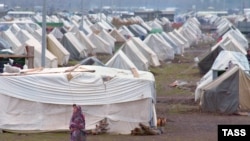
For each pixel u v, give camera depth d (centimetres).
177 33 10538
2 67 4312
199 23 16962
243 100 4044
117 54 5538
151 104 3212
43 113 3172
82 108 3162
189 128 3438
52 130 3159
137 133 3167
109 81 3186
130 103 3192
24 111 3172
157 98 4750
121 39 10056
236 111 4012
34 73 3266
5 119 3155
